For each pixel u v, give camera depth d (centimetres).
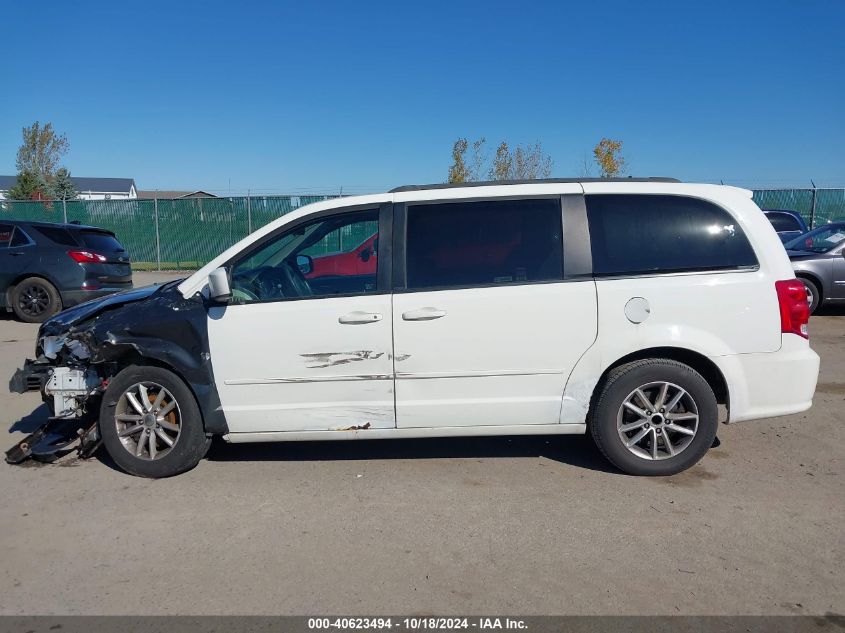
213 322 454
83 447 500
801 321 451
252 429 462
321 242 474
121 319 466
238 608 318
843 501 421
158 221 2277
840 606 312
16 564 360
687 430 454
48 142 3925
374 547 372
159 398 469
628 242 452
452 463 494
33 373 512
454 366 448
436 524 398
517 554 362
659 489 443
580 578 338
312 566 354
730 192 461
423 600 322
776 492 436
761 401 450
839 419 589
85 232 1236
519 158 2645
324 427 459
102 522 407
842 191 1936
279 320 450
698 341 442
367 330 446
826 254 1125
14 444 555
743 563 350
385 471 480
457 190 468
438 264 452
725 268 448
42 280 1178
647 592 325
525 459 499
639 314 441
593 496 432
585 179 474
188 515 415
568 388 450
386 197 467
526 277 449
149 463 468
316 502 431
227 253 471
